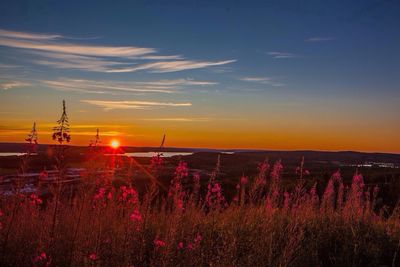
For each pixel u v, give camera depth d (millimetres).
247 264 6441
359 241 7898
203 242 7258
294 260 6812
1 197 6586
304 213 9242
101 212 6887
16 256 5961
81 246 6062
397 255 7746
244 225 8227
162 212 8078
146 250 6855
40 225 6707
